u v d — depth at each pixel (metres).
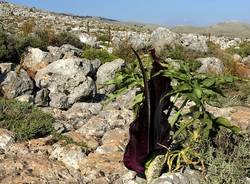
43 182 7.34
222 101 12.02
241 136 7.03
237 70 24.50
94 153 8.62
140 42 26.75
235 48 36.97
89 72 14.57
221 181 6.29
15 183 7.20
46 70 14.08
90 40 26.89
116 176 7.77
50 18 68.25
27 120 10.29
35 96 12.98
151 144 6.89
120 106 12.75
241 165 6.54
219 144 7.01
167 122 6.89
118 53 24.56
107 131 9.97
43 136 9.73
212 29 186.62
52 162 8.12
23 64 15.32
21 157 8.34
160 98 6.80
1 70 13.38
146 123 6.81
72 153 8.44
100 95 15.13
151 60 7.40
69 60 14.15
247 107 10.62
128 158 6.90
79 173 7.82
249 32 188.00
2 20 49.31
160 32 27.83
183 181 6.46
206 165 6.74
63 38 23.55
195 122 6.67
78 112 12.11
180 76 6.61
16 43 16.22
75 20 75.69
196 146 6.84
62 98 13.27
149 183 6.74
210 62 22.73
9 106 11.07
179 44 27.92
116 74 7.48
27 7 87.38
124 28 73.06
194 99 6.45
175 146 7.21
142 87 7.21
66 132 10.28
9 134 9.30
